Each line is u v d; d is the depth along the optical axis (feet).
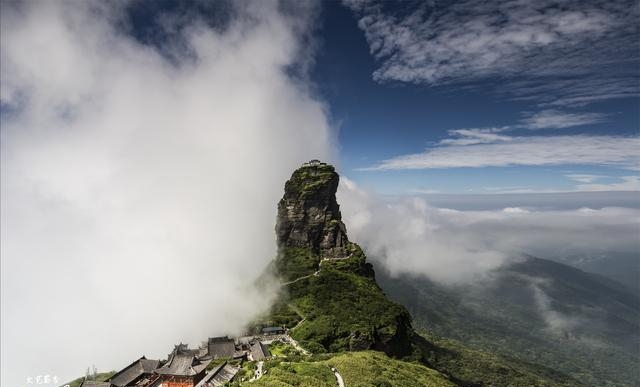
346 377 611.06
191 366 596.70
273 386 523.29
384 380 626.64
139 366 635.66
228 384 555.69
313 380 572.92
